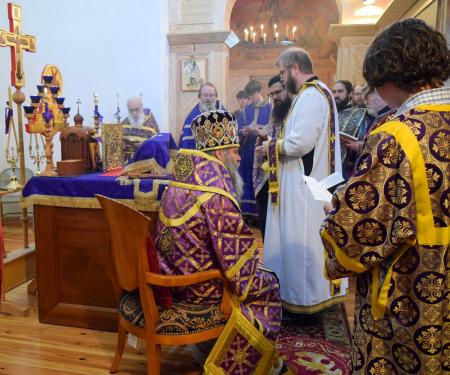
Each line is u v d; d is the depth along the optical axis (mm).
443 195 944
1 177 4695
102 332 2391
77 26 5551
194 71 5820
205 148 1734
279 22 7508
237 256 1659
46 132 2559
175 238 1685
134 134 3367
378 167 983
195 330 1670
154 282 1614
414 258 968
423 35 964
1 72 5352
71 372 2010
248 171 4828
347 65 5434
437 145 946
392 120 1003
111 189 2252
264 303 1804
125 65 5551
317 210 2365
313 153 2361
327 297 2424
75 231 2361
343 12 5469
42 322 2490
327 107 2369
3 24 5426
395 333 1012
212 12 5773
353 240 1014
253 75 7711
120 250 1708
